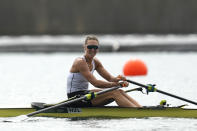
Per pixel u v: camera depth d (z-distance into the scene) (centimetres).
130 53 13112
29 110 4088
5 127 3747
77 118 4019
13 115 4088
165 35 18925
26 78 7644
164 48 13538
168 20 19375
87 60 4131
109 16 19725
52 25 19988
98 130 3591
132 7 19625
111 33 19662
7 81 7256
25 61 11194
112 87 3991
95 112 4019
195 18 19175
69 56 12456
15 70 9112
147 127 3672
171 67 9138
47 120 3966
